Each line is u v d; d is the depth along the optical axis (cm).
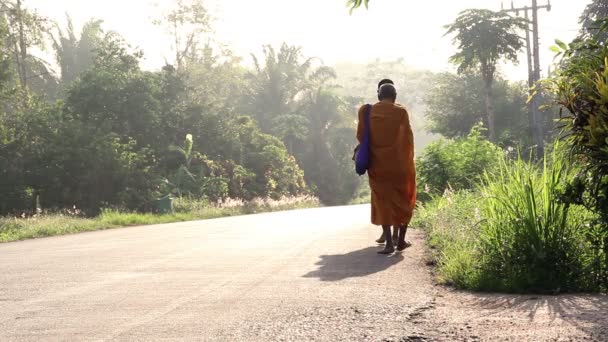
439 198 1348
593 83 546
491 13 3891
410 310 448
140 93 3644
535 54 4284
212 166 3816
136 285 585
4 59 3253
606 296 495
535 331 375
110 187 3092
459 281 546
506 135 2295
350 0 574
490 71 3981
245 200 3991
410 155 761
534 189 616
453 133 5625
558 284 530
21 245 1185
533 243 562
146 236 1200
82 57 6162
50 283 618
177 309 472
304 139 6141
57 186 3005
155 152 3638
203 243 960
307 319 429
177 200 3175
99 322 437
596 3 3709
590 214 598
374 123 755
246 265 691
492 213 647
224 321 429
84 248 990
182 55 6450
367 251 788
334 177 6247
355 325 409
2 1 3828
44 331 415
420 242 877
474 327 392
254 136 4631
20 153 3056
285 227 1246
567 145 575
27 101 3406
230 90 6912
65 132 3120
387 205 754
